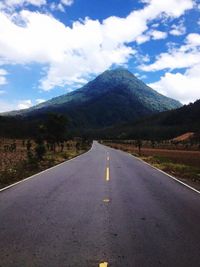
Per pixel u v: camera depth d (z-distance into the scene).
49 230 7.46
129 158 38.38
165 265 5.47
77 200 11.20
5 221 8.23
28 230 7.44
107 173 20.33
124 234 7.25
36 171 22.02
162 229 7.69
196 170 24.91
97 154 47.97
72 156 42.38
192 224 8.19
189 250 6.22
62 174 19.66
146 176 19.23
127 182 16.22
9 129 151.38
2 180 16.67
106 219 8.59
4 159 32.41
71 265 5.43
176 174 21.94
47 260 5.63
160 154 53.69
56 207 10.00
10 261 5.57
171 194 12.88
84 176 18.61
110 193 12.77
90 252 6.05
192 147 96.88
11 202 10.74
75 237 6.97
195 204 10.84
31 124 173.38
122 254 5.97
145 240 6.82
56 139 52.44
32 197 11.71
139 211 9.62
